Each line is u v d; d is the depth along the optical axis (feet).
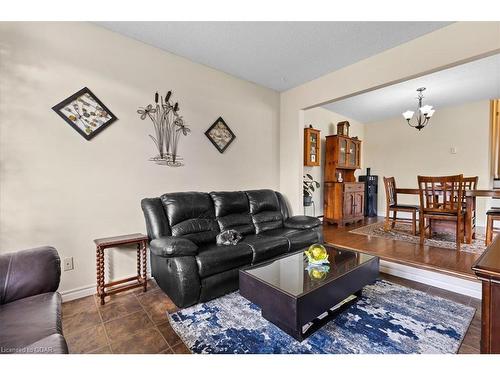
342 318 5.64
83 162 6.94
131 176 7.85
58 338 3.17
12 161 5.94
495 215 9.79
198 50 8.56
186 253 6.24
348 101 14.74
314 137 15.15
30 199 6.18
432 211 10.39
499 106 15.64
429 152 17.16
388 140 19.25
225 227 8.94
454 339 4.87
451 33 7.04
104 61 7.27
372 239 11.78
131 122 7.82
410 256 9.09
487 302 2.45
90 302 6.60
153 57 8.27
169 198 8.07
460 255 9.17
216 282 6.61
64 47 6.60
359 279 5.86
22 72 6.04
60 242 6.60
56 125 6.51
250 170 11.52
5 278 4.01
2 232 5.86
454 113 15.98
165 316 5.89
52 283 4.37
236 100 10.82
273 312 4.83
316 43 8.11
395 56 8.30
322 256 6.07
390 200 13.88
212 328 5.35
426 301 6.44
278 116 12.78
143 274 7.56
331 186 15.57
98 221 7.22
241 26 7.23
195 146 9.45
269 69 10.08
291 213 12.34
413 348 4.62
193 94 9.34
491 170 15.30
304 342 4.82
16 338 3.10
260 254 7.53
